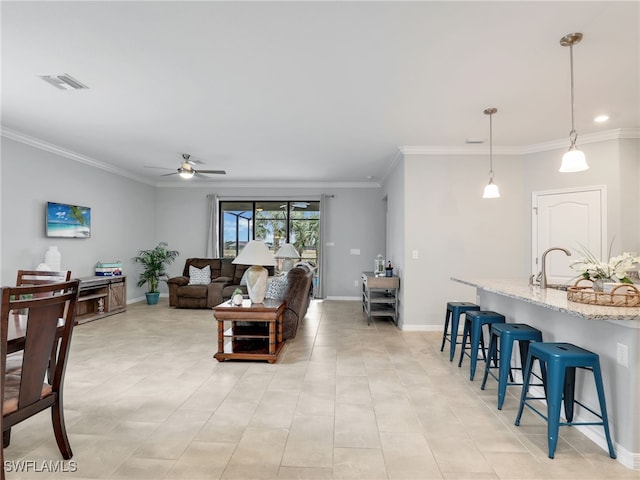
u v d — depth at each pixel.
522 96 3.47
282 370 3.63
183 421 2.56
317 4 2.14
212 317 6.21
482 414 2.71
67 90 3.39
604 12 2.21
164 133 4.70
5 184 4.67
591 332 2.39
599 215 4.54
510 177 5.21
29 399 1.86
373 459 2.12
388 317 6.28
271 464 2.07
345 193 8.30
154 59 2.81
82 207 5.96
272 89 3.34
